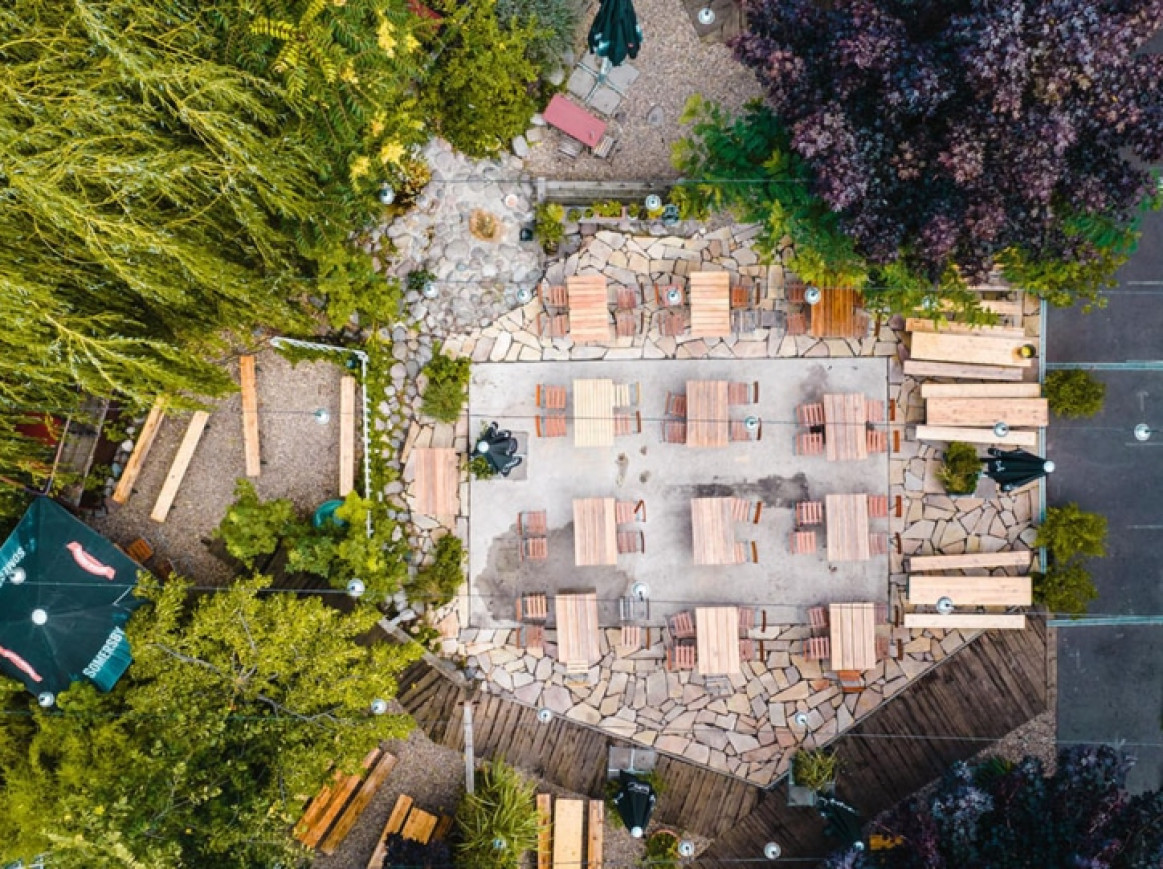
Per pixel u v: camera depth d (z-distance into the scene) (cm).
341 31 1313
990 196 1343
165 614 1463
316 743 1507
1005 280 1652
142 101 1240
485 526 1691
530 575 1694
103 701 1505
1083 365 1689
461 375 1659
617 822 1684
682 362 1692
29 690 1493
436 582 1656
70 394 1444
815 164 1384
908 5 1385
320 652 1496
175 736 1434
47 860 1323
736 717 1694
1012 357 1669
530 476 1692
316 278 1567
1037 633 1697
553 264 1686
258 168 1273
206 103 1241
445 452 1633
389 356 1669
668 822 1700
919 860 1461
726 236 1683
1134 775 1702
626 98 1681
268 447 1684
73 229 1167
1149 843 1421
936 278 1448
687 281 1686
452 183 1661
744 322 1666
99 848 1246
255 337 1648
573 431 1694
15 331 1223
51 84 1154
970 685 1694
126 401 1584
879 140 1365
